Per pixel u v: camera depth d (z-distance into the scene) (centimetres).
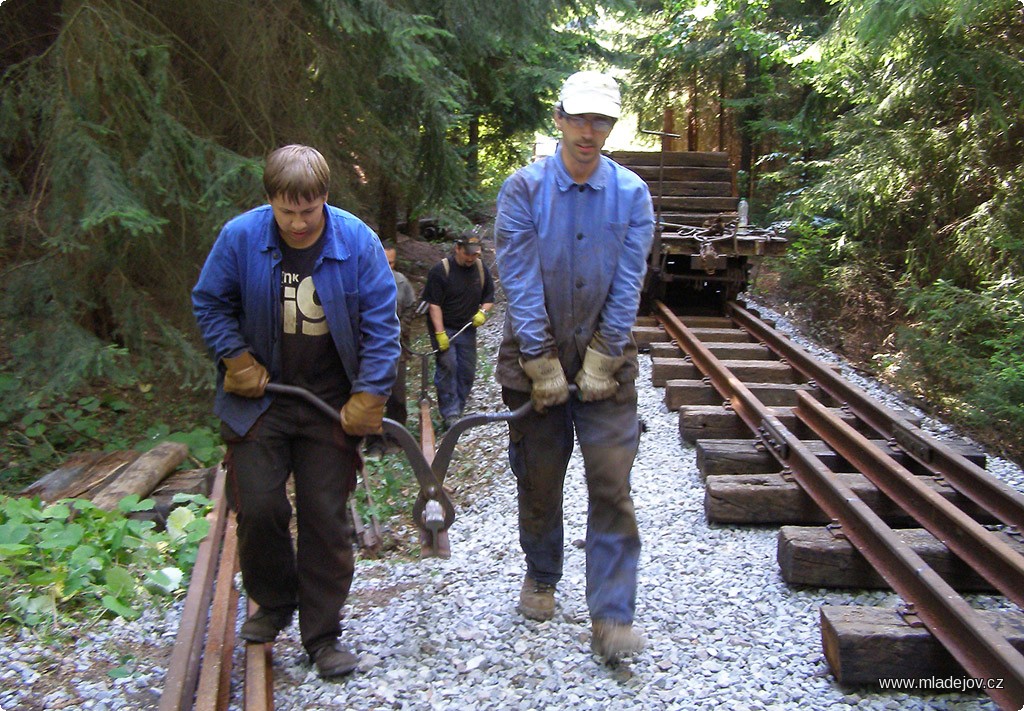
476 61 1194
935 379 997
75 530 428
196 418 864
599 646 349
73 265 749
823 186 1247
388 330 337
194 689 333
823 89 1327
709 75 1955
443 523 362
